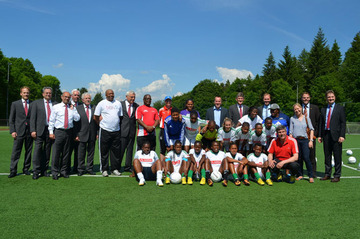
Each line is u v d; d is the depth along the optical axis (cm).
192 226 358
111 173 707
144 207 430
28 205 436
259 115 773
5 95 4125
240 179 632
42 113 628
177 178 585
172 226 357
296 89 5994
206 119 769
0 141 1603
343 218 393
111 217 387
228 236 329
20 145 639
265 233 339
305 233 340
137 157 605
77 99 711
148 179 620
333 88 4938
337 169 626
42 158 648
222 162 601
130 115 730
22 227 351
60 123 617
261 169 625
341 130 619
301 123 639
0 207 426
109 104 659
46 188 538
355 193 523
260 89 6494
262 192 527
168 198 479
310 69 6072
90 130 684
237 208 430
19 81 4881
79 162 669
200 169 607
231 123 665
